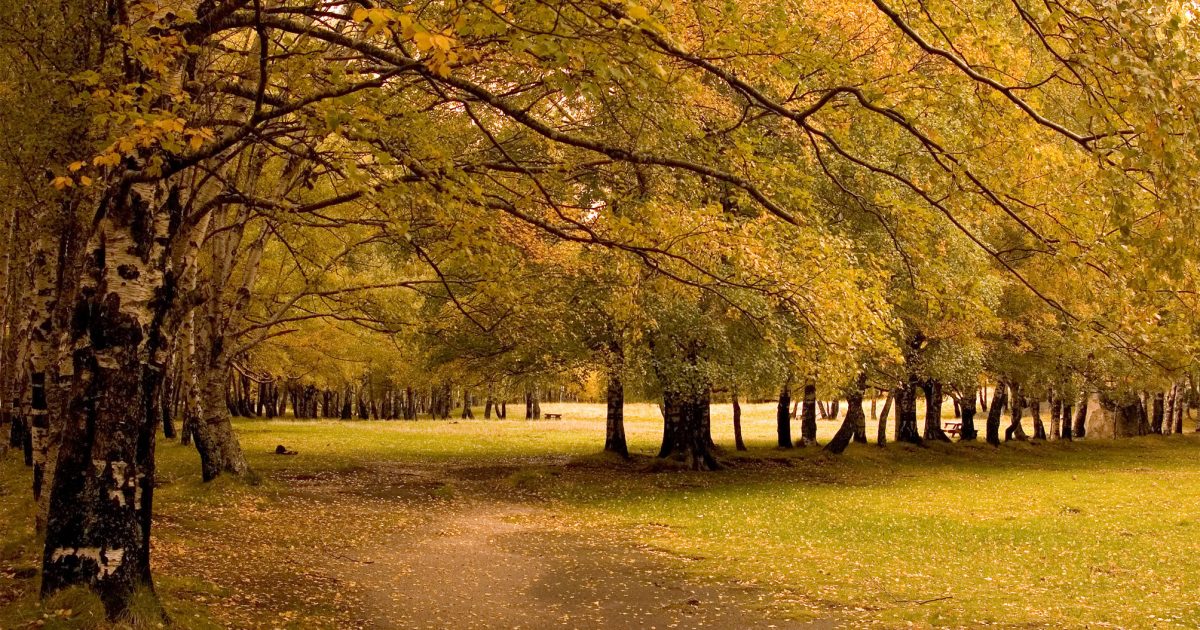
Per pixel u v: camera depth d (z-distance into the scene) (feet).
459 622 35.91
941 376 100.89
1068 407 154.81
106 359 27.48
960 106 26.91
